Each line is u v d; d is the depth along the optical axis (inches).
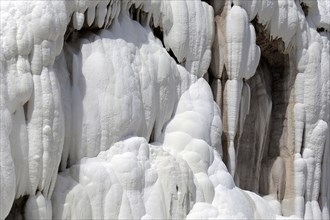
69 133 407.5
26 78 373.4
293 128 586.6
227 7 526.0
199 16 501.0
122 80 426.0
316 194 594.6
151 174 421.7
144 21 471.5
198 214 429.7
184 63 494.3
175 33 486.6
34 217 375.9
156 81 456.4
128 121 426.0
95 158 412.8
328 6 619.8
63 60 414.9
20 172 370.0
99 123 415.5
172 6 488.7
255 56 533.6
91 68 418.3
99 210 398.0
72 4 408.8
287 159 584.4
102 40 429.4
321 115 599.2
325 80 601.0
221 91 522.9
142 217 408.8
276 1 557.6
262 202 499.8
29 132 375.9
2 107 358.6
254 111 578.2
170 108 467.8
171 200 424.5
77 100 411.5
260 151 577.3
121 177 408.8
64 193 394.9
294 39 584.4
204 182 449.7
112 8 436.1
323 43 606.9
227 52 522.0
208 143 478.9
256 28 552.1
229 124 521.3
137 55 447.2
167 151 453.1
